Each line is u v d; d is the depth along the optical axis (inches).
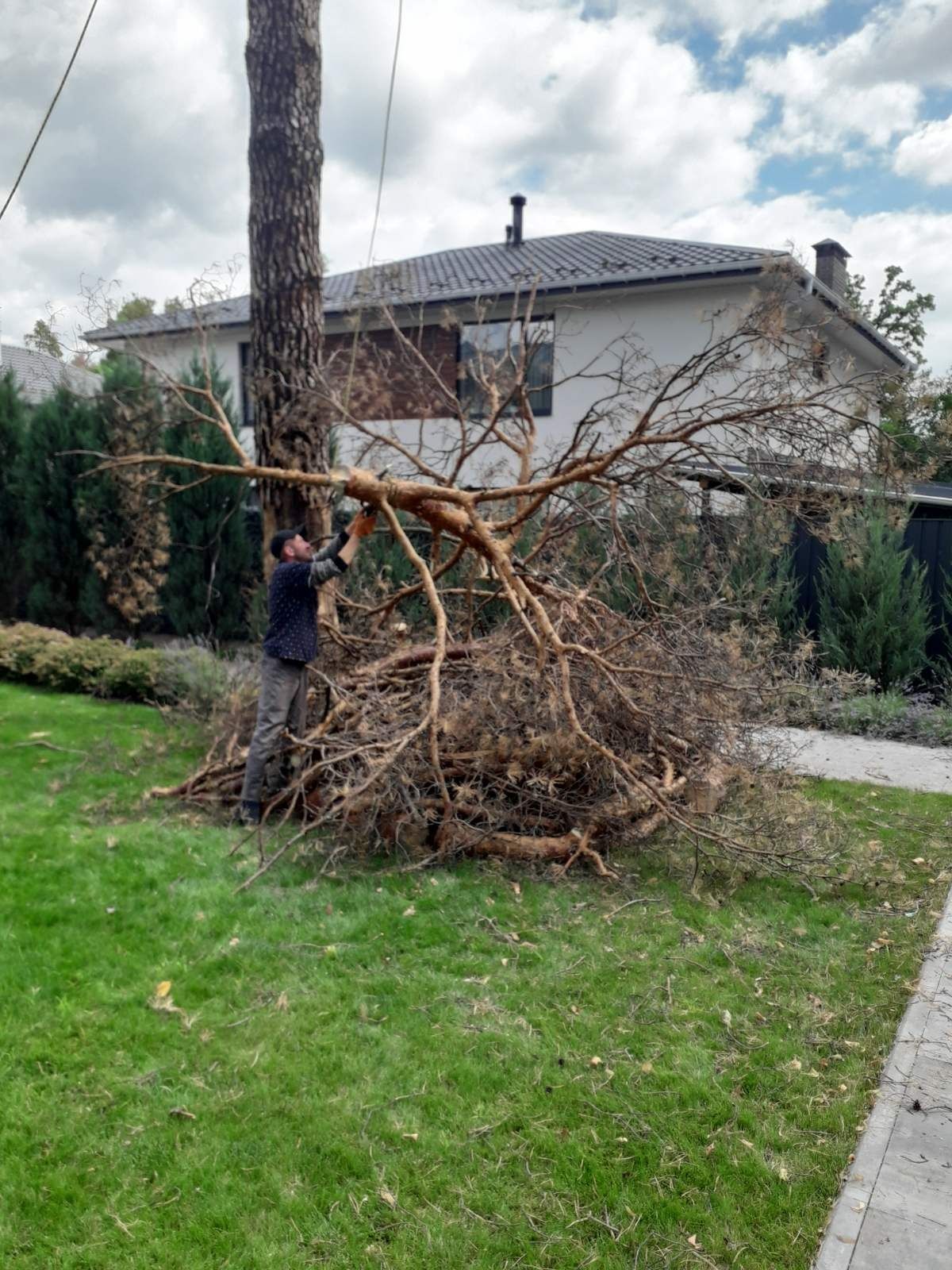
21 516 513.3
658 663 212.4
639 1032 134.6
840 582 396.8
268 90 267.7
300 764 211.2
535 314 544.1
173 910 169.0
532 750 194.4
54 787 237.5
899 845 220.5
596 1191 104.2
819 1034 136.0
